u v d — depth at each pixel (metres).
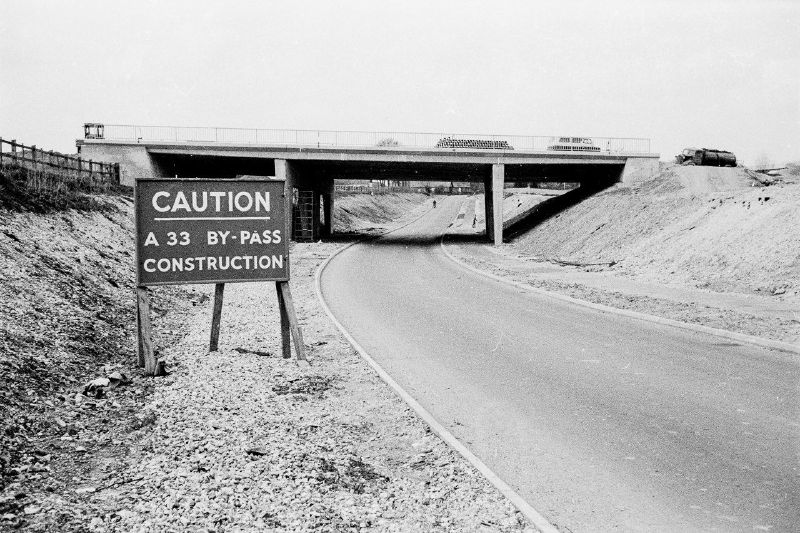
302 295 19.73
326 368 10.52
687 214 28.11
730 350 11.76
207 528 4.80
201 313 15.86
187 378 9.52
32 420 6.97
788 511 5.39
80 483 5.65
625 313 15.95
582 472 6.27
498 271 26.70
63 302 11.97
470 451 6.83
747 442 7.04
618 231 31.81
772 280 18.14
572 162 43.19
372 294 20.22
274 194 11.15
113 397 8.37
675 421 7.79
